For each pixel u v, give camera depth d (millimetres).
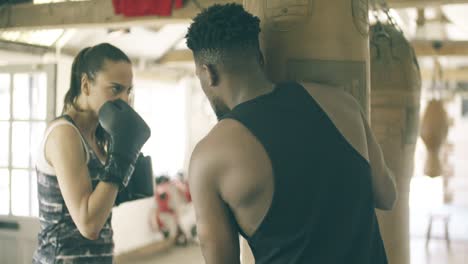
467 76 7086
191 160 908
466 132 10008
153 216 6355
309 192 854
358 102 1069
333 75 1094
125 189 1710
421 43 2689
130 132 1466
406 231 1487
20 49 4590
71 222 1513
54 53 4910
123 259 5809
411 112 1485
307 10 1088
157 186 6414
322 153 876
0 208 4059
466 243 6824
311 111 908
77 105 1571
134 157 1474
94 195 1415
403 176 1479
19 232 3945
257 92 936
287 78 1088
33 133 4016
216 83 942
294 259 853
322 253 857
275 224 856
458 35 6035
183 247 6496
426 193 9969
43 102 4145
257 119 874
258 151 855
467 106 10047
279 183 843
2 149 4098
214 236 890
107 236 1587
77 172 1439
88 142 1544
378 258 975
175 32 5898
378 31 1477
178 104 7582
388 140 1449
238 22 917
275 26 1102
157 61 6379
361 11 1154
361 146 949
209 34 914
